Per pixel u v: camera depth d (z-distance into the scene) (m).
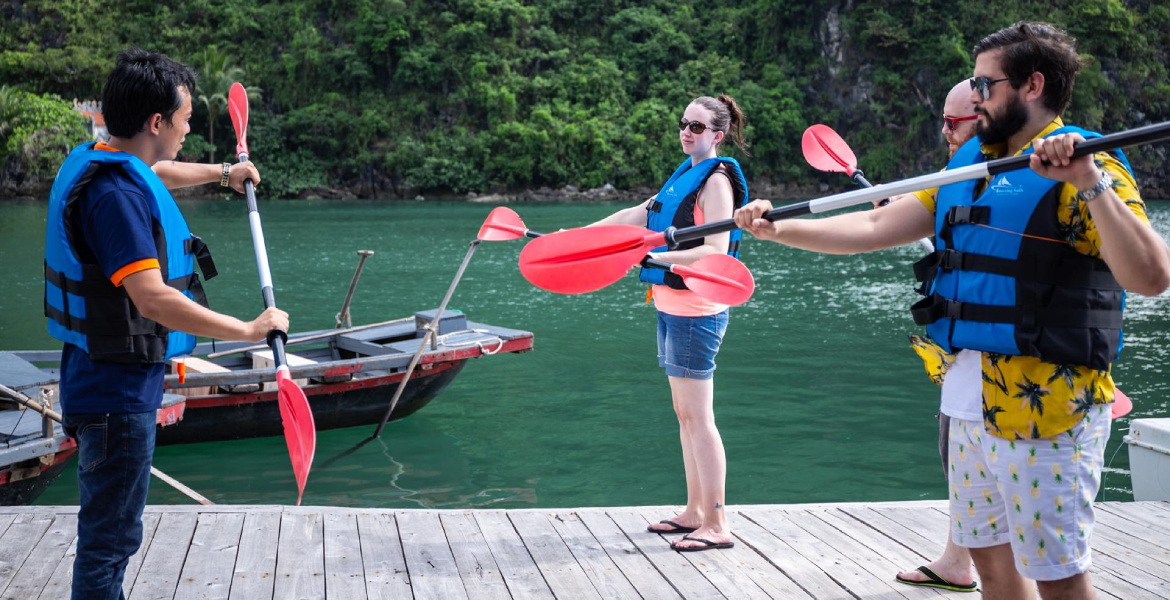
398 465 5.89
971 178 1.79
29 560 2.93
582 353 9.52
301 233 25.72
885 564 3.01
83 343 2.06
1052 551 1.85
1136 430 4.04
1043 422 1.82
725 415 7.07
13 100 38.84
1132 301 12.52
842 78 48.56
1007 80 1.86
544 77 49.62
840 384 8.12
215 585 2.79
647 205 3.44
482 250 21.05
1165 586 2.83
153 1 49.97
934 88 47.50
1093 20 45.47
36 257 18.33
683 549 3.10
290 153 47.09
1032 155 1.68
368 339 7.54
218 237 24.19
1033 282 1.83
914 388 7.96
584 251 2.77
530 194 46.44
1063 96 1.85
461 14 49.88
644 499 5.28
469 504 5.19
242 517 3.33
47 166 39.56
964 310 1.93
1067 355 1.80
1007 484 1.89
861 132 48.44
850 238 2.10
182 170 2.65
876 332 10.73
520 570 2.95
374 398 6.58
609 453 6.15
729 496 5.30
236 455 6.02
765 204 2.13
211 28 50.06
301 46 48.41
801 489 5.41
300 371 6.09
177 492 5.33
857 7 48.62
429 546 3.13
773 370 8.67
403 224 29.41
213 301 13.48
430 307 12.96
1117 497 5.26
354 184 47.41
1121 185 1.75
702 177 3.08
